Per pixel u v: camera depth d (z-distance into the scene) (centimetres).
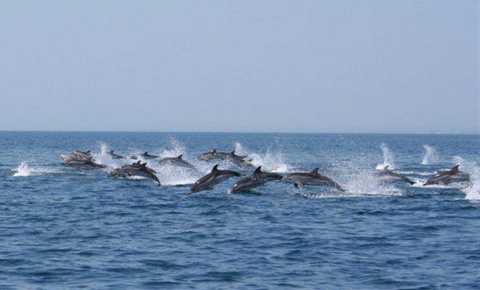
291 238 4844
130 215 6081
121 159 16375
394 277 3681
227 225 5453
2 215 6059
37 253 4266
